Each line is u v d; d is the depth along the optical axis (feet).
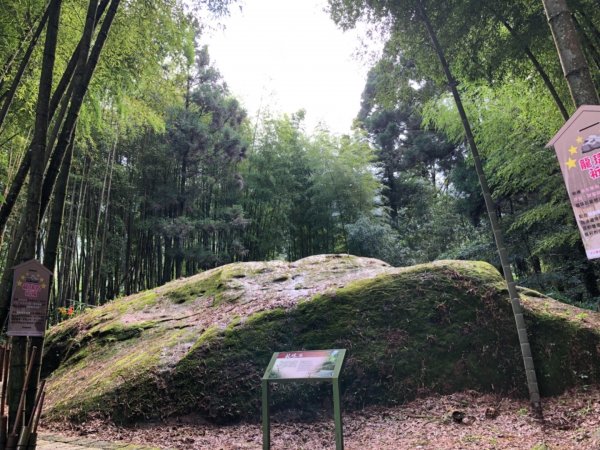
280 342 15.79
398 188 57.93
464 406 13.15
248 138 46.62
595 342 13.66
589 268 26.89
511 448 9.64
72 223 34.83
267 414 9.74
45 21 12.76
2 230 11.60
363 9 15.24
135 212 40.98
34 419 7.13
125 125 30.48
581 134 6.35
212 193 44.47
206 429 13.35
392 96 17.12
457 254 34.58
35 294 7.96
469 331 14.98
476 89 26.35
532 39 14.11
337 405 9.00
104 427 13.33
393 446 10.87
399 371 14.46
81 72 9.64
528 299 16.55
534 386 12.42
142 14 15.89
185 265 44.39
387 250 40.50
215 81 43.91
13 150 18.95
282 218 44.24
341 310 16.35
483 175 13.79
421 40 15.25
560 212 24.58
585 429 10.23
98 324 22.21
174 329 18.67
